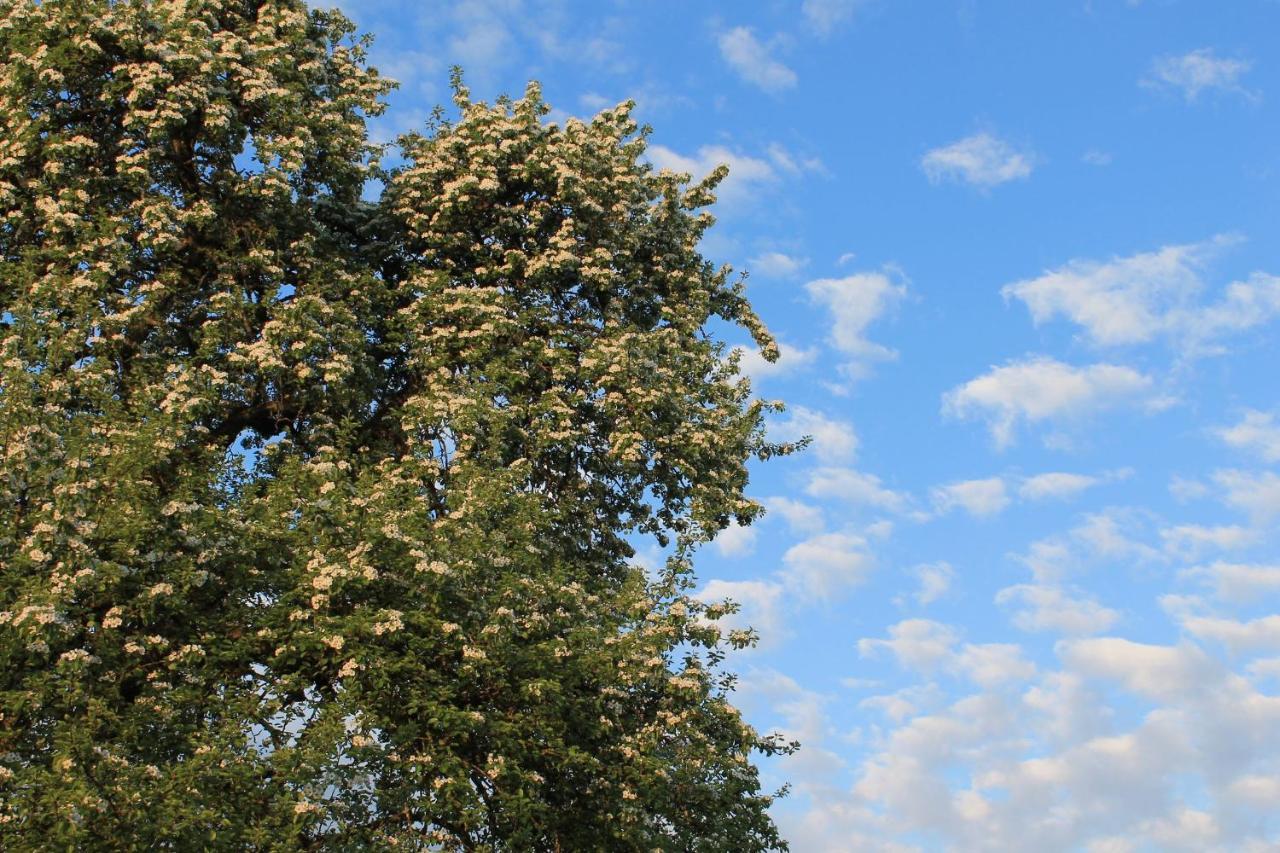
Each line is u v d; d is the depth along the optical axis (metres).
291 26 26.81
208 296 25.23
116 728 16.86
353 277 25.64
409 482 21.25
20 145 23.69
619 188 27.83
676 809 21.48
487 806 19.33
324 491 19.72
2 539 17.42
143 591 17.72
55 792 14.57
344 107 27.44
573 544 25.31
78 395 21.27
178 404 21.14
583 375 25.19
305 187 26.58
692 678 21.09
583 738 20.36
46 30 24.06
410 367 25.50
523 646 20.41
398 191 27.64
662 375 25.78
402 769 18.31
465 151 27.28
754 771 21.56
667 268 28.86
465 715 18.20
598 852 19.91
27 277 21.98
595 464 26.14
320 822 17.11
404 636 18.88
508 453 24.67
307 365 23.80
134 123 23.67
